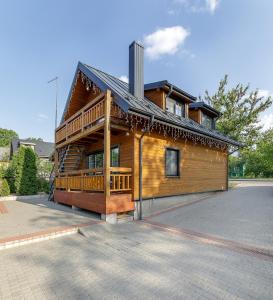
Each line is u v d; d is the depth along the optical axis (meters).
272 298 2.98
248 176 32.59
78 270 3.89
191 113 14.58
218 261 4.15
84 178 8.66
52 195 12.78
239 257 4.31
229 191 14.38
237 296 3.03
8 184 15.00
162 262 4.15
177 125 8.53
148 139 8.72
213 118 16.41
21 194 14.71
